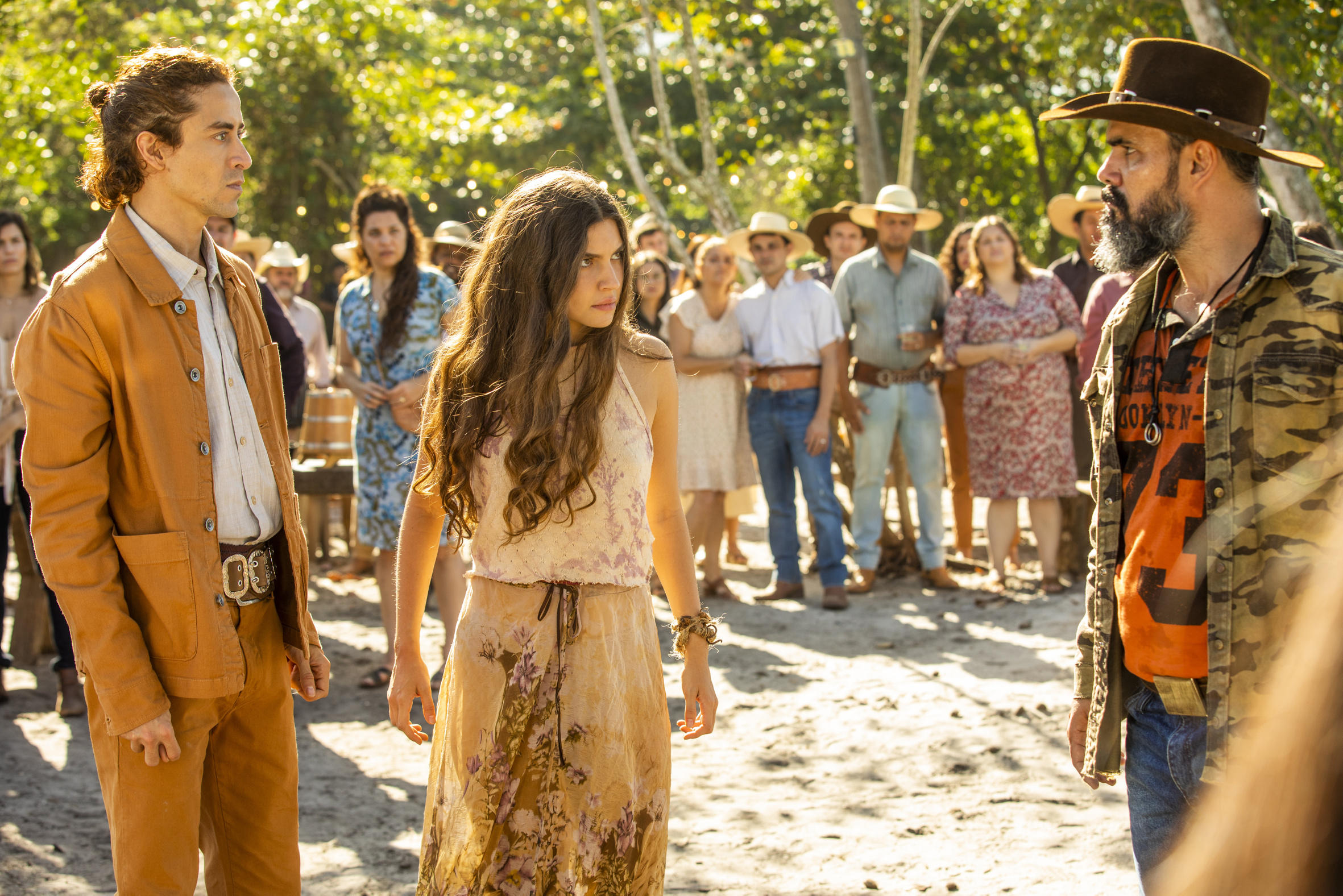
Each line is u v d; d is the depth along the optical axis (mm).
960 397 7625
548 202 2193
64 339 2201
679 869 3398
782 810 3830
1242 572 1889
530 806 2152
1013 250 6637
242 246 8531
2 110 14867
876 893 3227
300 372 4965
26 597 5699
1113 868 3314
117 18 17484
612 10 14578
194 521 2297
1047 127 20391
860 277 6902
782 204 24453
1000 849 3477
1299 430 1896
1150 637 2047
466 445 2182
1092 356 5938
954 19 18797
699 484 6719
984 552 8172
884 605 6652
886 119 19516
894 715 4719
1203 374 2018
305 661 2547
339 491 5984
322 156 18750
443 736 2232
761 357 6738
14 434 5027
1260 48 10398
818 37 18781
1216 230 2045
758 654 5691
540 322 2152
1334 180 13289
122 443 2266
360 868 3445
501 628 2189
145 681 2213
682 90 20234
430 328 4988
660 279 7055
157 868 2270
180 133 2295
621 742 2170
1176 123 2010
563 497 2133
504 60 23766
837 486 10391
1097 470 2213
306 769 4285
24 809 3850
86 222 22594
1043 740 4375
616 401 2211
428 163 21375
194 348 2322
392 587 5133
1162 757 2082
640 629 2240
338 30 17703
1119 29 12945
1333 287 1898
